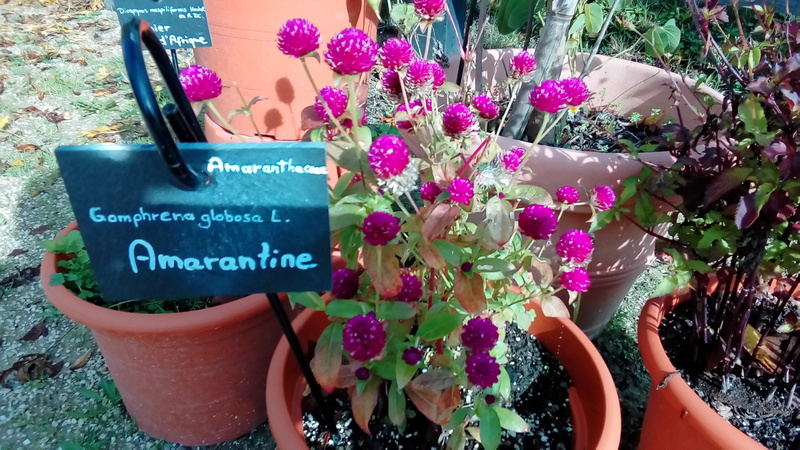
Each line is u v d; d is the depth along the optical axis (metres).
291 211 0.25
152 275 0.27
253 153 0.23
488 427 0.30
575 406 0.38
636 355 0.59
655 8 1.21
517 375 0.41
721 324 0.43
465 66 0.55
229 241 0.26
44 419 0.53
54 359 0.59
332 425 0.37
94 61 1.17
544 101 0.32
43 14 1.36
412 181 0.27
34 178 0.85
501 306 0.36
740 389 0.42
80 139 0.92
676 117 0.60
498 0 1.03
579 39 0.60
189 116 0.27
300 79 0.58
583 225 0.48
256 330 0.45
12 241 0.74
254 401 0.50
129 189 0.24
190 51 1.22
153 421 0.50
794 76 0.34
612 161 0.44
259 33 0.55
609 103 0.66
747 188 0.39
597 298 0.55
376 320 0.28
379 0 0.57
